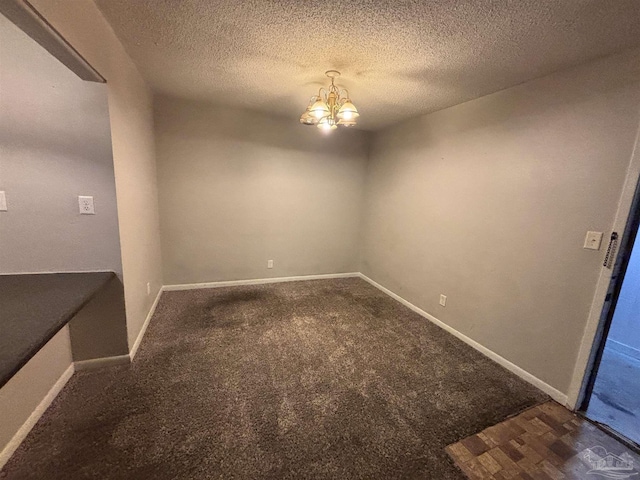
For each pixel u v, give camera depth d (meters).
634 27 1.39
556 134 1.93
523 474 1.41
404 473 1.39
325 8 1.42
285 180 3.88
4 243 1.75
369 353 2.43
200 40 1.82
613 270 1.68
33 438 1.46
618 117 1.63
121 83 1.96
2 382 0.82
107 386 1.87
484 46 1.70
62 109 1.69
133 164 2.28
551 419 1.78
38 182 1.73
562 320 1.93
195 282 3.71
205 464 1.38
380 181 3.98
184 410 1.70
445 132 2.88
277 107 3.31
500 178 2.33
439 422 1.71
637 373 2.30
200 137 3.38
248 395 1.86
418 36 1.63
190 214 3.52
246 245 3.86
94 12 1.52
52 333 1.16
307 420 1.68
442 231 2.94
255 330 2.72
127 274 2.08
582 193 1.81
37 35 1.19
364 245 4.43
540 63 1.83
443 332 2.86
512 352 2.26
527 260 2.14
